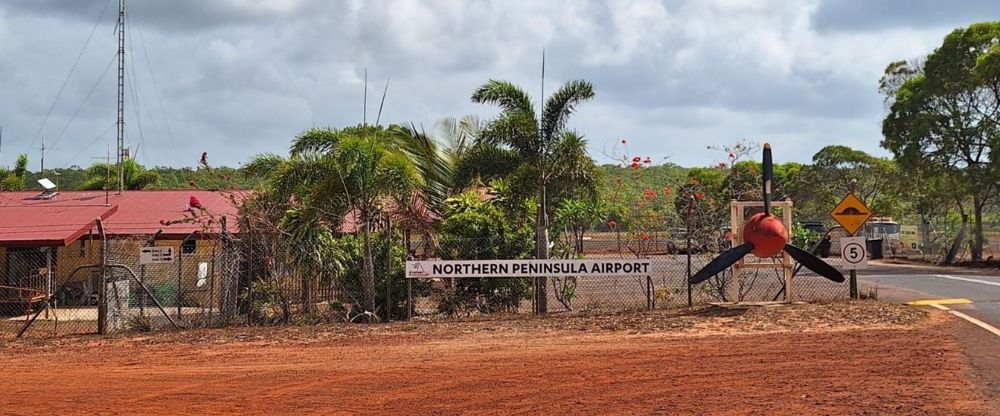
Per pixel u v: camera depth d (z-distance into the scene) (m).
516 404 9.05
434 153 21.42
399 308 17.36
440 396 9.55
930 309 16.16
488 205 18.45
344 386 10.25
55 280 22.05
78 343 14.31
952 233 37.00
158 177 40.44
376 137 18.67
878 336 13.09
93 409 9.34
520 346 13.03
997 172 31.39
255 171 19.81
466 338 13.98
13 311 20.78
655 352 12.13
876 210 46.84
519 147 17.91
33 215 22.41
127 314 16.81
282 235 16.75
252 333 14.84
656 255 24.03
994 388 9.09
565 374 10.61
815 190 49.12
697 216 20.00
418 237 21.06
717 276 18.09
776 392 9.23
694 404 8.80
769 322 14.76
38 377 11.30
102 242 15.80
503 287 17.66
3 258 22.41
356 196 17.08
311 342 13.89
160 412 9.15
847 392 9.11
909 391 9.04
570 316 16.20
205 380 10.86
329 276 16.91
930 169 34.53
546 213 19.55
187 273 20.69
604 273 16.83
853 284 17.61
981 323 14.27
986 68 31.88
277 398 9.70
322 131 17.41
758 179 25.33
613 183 25.41
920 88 34.84
